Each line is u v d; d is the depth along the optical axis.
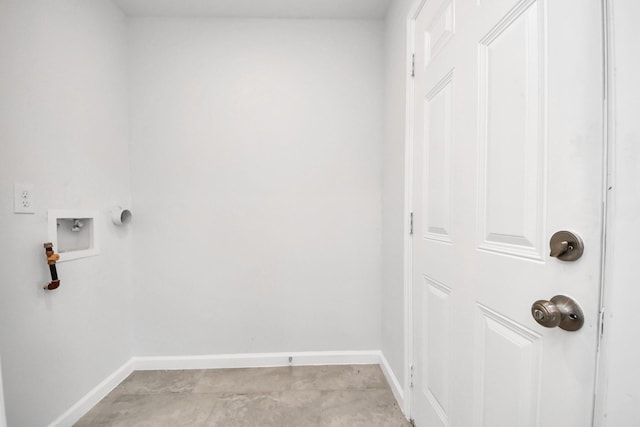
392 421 1.30
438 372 1.03
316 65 1.73
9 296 1.04
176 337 1.74
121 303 1.64
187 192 1.72
